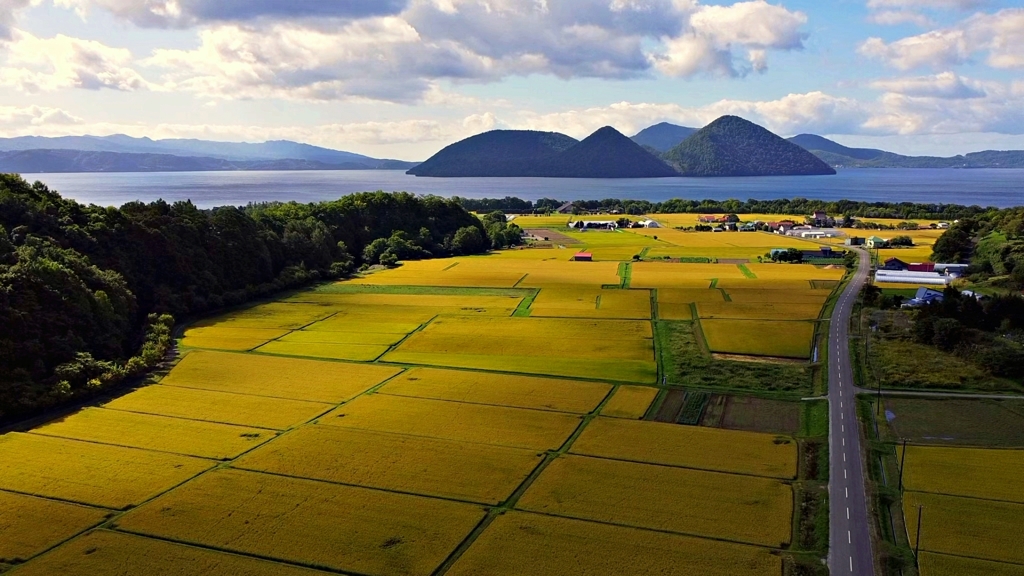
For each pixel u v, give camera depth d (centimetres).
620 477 7700
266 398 10394
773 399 10331
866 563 6141
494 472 7831
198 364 12131
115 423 9444
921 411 9725
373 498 7262
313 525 6750
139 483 7638
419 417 9556
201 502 7194
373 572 6022
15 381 10125
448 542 6450
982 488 7456
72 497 7331
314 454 8338
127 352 12712
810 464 8081
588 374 11425
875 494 7319
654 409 9912
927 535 6569
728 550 6294
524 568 6034
